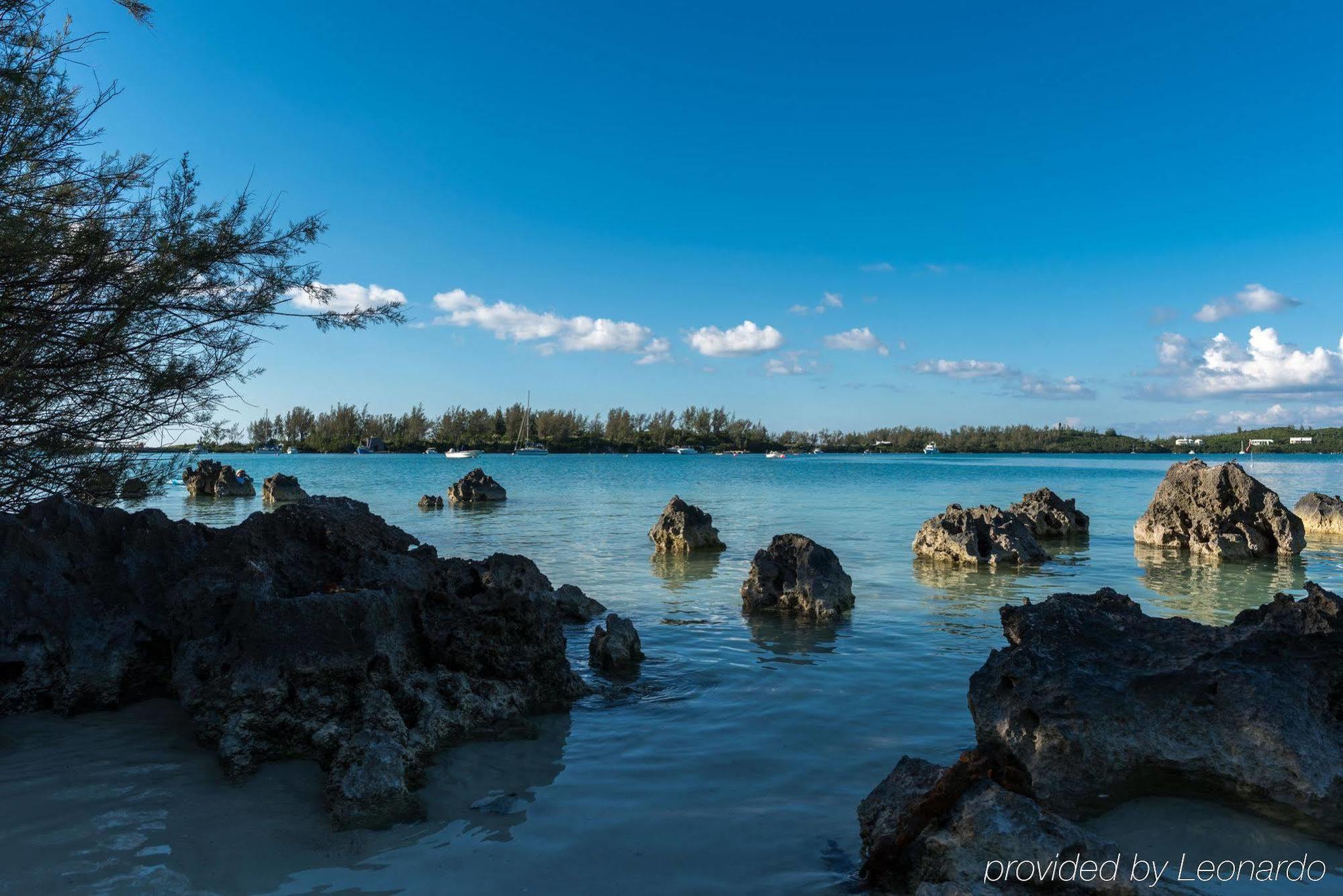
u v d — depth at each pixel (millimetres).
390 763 6453
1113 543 26344
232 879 5113
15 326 9891
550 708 8820
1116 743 6613
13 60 9930
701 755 7488
